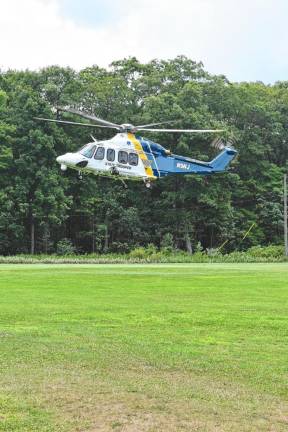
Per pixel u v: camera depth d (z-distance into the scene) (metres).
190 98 69.25
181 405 7.33
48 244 64.94
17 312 15.09
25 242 63.66
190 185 65.75
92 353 10.21
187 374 8.88
